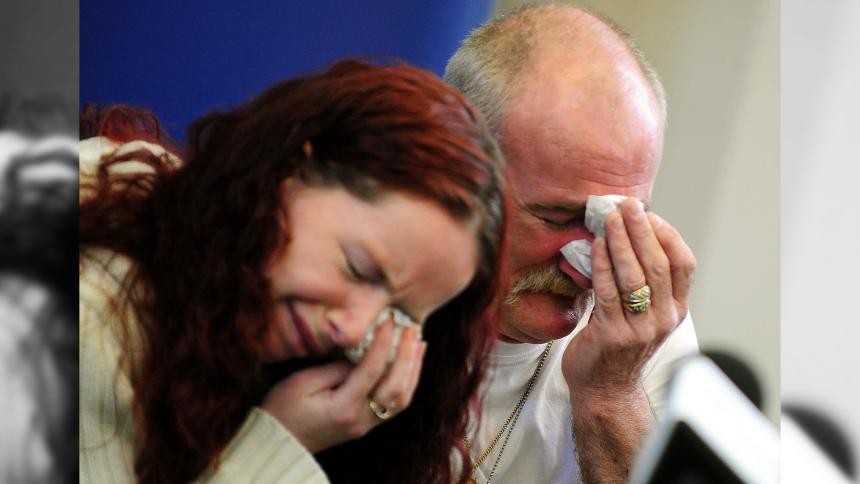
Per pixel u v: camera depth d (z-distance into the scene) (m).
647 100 3.67
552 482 3.86
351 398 3.08
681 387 3.86
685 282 3.62
